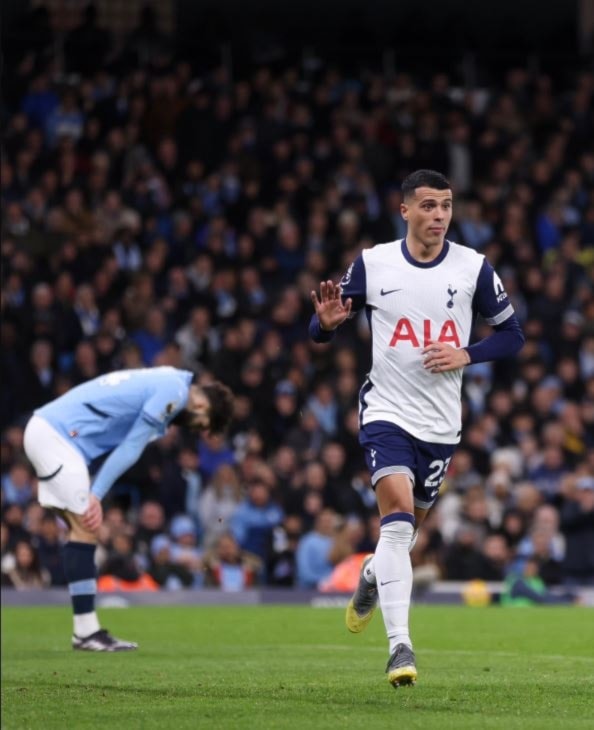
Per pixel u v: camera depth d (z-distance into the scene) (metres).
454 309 17.48
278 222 57.75
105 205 55.12
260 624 29.42
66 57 62.34
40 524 40.00
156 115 59.78
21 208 53.47
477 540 43.88
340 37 69.75
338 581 40.56
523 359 54.41
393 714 14.45
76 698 16.08
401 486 16.89
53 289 50.31
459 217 62.38
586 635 26.25
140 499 44.25
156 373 24.14
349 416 48.66
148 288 51.09
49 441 23.67
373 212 60.88
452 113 66.44
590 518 43.62
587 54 72.44
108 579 39.34
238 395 49.56
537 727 13.45
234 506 43.88
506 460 48.66
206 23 66.31
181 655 22.42
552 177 64.88
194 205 57.00
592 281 59.72
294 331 53.00
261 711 14.76
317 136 62.88
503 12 74.69
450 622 29.67
